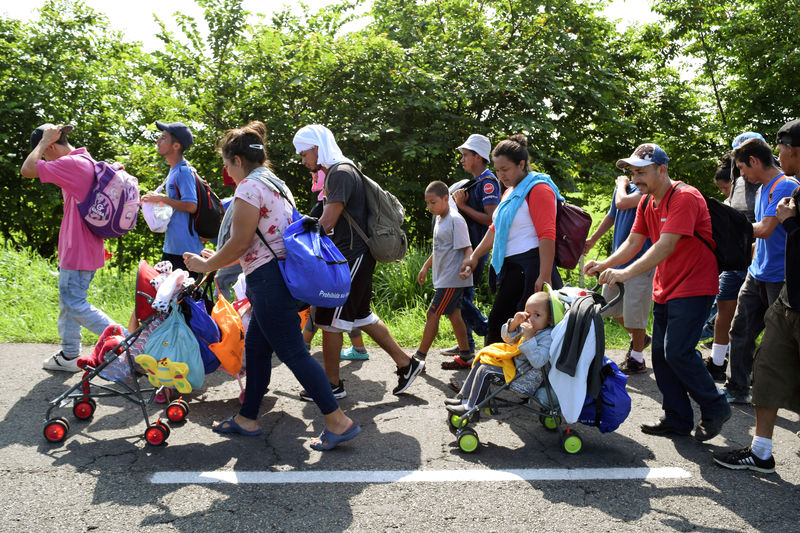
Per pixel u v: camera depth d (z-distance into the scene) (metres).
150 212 4.77
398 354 4.39
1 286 7.01
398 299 7.26
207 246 9.77
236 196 3.26
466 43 11.66
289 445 3.55
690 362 3.58
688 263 3.55
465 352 5.20
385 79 10.63
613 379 3.57
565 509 2.86
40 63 15.43
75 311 4.65
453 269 4.82
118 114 12.69
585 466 3.35
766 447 3.28
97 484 3.01
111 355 3.62
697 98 16.78
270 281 3.33
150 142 12.05
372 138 9.44
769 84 15.90
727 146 15.13
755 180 4.12
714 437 3.81
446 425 3.92
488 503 2.90
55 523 2.64
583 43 12.32
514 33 12.91
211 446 3.51
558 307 3.48
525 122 10.57
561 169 11.28
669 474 3.26
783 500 2.98
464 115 11.17
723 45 16.38
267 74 10.52
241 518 2.72
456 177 10.47
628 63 14.33
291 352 3.38
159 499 2.88
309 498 2.92
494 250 4.23
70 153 4.62
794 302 3.15
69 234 4.57
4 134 14.29
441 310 4.91
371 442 3.62
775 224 3.94
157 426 3.48
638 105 13.70
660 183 3.58
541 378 3.58
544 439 3.73
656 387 4.80
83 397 3.74
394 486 3.06
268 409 4.14
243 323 4.43
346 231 4.12
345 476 3.16
